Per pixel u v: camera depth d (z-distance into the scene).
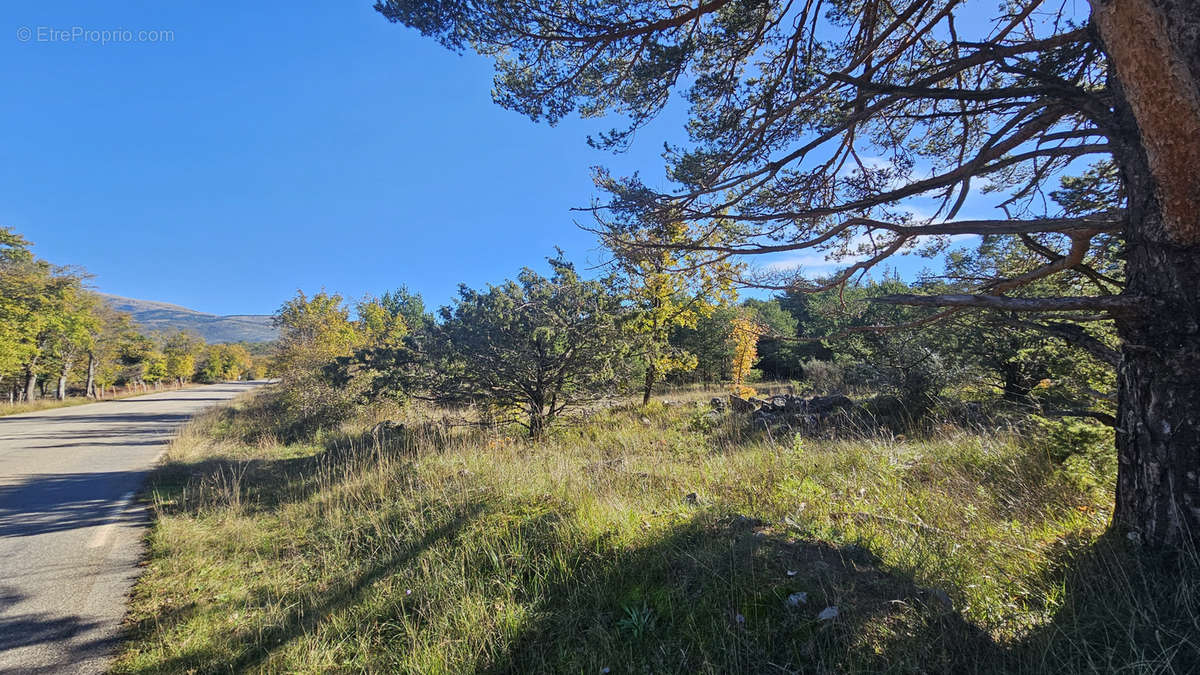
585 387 9.86
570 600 3.12
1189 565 2.29
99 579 4.29
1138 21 2.09
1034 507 3.59
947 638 2.29
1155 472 2.52
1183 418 2.43
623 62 5.27
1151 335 2.50
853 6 4.81
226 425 17.22
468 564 3.74
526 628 2.96
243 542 5.12
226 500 6.69
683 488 4.83
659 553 3.24
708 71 5.42
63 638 3.38
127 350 55.62
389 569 4.04
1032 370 7.75
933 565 2.93
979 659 2.22
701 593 2.80
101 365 49.38
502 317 8.97
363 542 4.83
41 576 4.34
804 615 2.49
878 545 3.26
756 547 3.04
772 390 20.84
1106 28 2.23
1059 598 2.51
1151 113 2.21
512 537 3.93
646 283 10.23
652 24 4.72
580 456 7.48
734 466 5.64
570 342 9.24
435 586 3.52
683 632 2.63
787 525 3.52
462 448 8.26
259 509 6.39
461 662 2.80
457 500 5.08
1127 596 2.27
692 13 4.54
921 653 2.23
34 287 32.25
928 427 7.98
